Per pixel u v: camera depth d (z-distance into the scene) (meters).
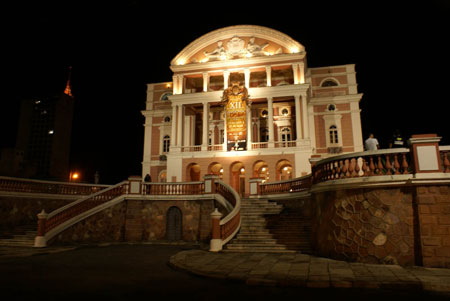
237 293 6.47
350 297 6.17
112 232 17.36
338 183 10.16
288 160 29.97
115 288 6.86
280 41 32.88
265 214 15.68
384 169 9.80
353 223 9.79
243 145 30.72
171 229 17.84
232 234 13.55
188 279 7.78
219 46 33.84
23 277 7.95
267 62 32.59
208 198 17.42
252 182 18.81
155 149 37.34
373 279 7.28
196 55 34.88
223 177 30.69
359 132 32.78
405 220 9.04
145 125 38.19
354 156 10.07
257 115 34.78
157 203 18.25
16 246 14.37
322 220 11.06
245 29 33.59
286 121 33.78
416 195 8.98
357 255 9.54
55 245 14.95
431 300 5.96
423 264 8.57
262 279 7.35
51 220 15.23
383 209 9.34
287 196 16.45
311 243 12.27
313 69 35.38
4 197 16.70
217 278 7.79
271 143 30.72
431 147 9.02
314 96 34.53
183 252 12.03
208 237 16.97
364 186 9.60
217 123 35.50
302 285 7.06
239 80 36.19
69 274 8.36
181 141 32.72
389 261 9.01
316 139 33.41
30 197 17.97
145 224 18.02
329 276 7.64
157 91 39.12
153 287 6.96
